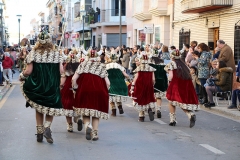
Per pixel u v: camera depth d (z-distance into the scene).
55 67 8.67
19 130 10.39
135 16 35.75
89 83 9.02
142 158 7.84
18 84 24.80
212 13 22.77
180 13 27.50
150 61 12.77
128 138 9.60
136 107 11.70
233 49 20.48
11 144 8.87
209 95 14.46
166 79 12.88
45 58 8.55
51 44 8.75
